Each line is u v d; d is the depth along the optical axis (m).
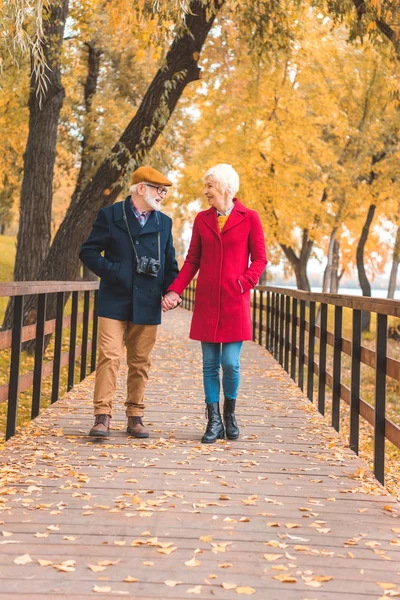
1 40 6.27
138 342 5.74
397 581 3.01
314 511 4.01
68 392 8.12
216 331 5.62
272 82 20.81
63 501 4.01
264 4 12.03
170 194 24.55
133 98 20.61
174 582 2.89
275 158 22.14
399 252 27.45
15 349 5.70
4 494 4.13
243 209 5.68
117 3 8.70
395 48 10.45
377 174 24.14
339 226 24.28
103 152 17.98
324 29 20.70
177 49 11.65
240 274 5.67
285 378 9.82
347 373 17.28
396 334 24.64
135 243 5.55
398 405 13.49
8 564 3.05
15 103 16.86
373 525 3.78
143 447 5.47
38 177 12.80
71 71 19.23
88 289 9.06
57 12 12.48
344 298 6.18
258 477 4.72
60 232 12.44
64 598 2.72
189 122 22.06
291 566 3.13
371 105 22.33
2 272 29.47
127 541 3.38
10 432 5.73
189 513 3.88
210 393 5.81
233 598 2.78
